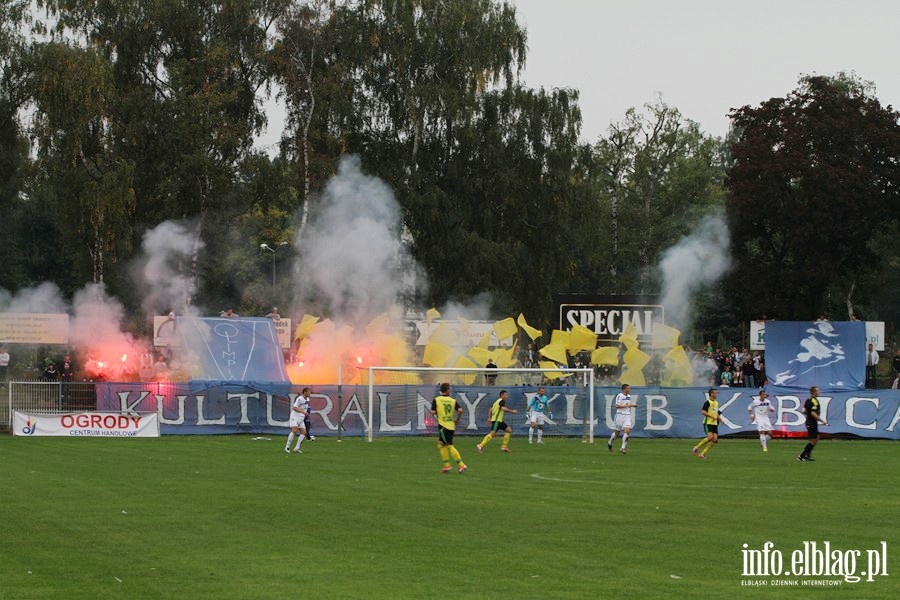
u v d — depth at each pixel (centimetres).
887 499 2817
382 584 1742
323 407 5225
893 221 8688
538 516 2459
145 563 1908
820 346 5931
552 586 1731
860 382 5875
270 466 3653
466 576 1803
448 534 2211
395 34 8256
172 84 7638
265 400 5228
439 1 8350
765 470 3681
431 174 8306
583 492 2947
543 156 8425
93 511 2520
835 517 2462
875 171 8175
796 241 8062
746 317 8600
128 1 7712
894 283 11844
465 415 5316
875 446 5012
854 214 8100
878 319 12162
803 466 3859
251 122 8200
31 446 4447
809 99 8606
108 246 7206
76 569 1855
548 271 8338
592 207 8681
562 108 8494
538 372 5325
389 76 8369
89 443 4638
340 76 8112
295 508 2577
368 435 5066
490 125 8412
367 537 2173
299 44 8112
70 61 6919
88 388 5097
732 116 8888
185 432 5169
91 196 7050
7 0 7250
